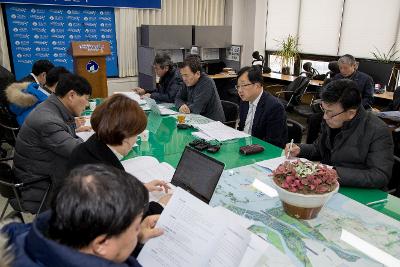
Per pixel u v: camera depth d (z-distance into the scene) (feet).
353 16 16.22
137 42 16.67
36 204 5.98
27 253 1.83
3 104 9.46
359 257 3.21
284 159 5.74
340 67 12.84
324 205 4.00
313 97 15.65
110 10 15.92
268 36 20.51
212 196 4.22
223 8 19.34
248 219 3.82
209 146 6.35
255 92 7.59
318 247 3.35
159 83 12.08
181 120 8.21
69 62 15.65
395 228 3.69
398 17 14.62
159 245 2.83
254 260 2.94
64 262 1.74
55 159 6.10
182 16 17.85
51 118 5.91
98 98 11.60
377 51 15.60
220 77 16.97
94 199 1.84
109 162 3.88
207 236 2.78
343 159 5.37
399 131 8.85
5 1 13.41
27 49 14.62
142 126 4.00
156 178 4.80
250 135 7.32
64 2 14.60
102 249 1.94
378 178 4.79
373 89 12.87
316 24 17.87
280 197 3.88
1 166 5.61
